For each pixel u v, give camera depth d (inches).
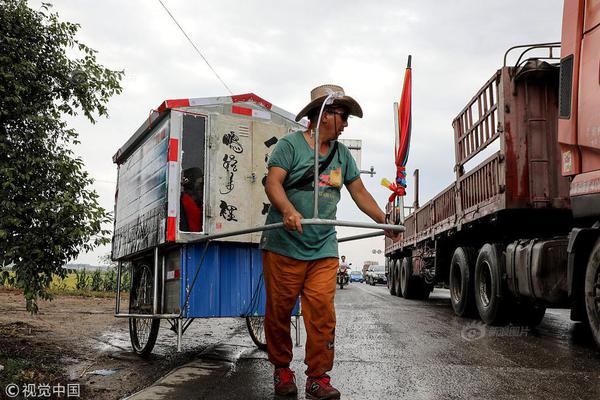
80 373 183.3
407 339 255.4
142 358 213.8
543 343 238.7
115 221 263.7
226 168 207.0
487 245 315.9
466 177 338.3
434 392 150.9
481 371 177.5
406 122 134.0
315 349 139.3
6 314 339.9
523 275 267.1
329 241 144.3
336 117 144.0
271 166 143.0
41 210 191.3
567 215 278.8
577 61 215.0
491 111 287.4
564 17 225.5
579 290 217.5
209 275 200.2
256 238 209.5
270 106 220.4
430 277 507.8
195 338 273.9
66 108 224.2
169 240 192.2
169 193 194.5
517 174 265.6
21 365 172.9
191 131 201.2
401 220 135.7
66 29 221.6
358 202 156.3
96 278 718.5
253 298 209.5
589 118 206.2
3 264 193.6
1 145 197.5
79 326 303.1
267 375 173.9
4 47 207.2
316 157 135.3
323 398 137.3
